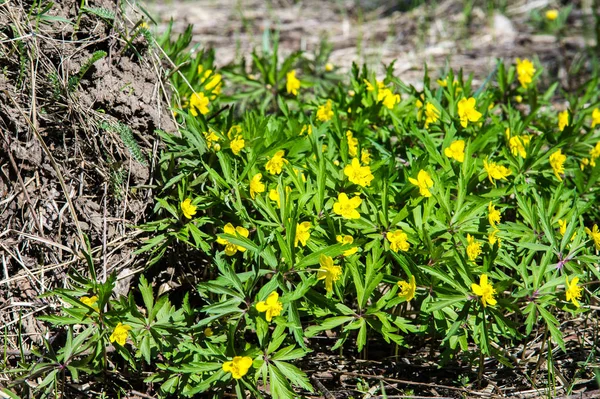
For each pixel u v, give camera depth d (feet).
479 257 9.96
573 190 11.02
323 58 18.89
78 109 9.86
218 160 10.49
